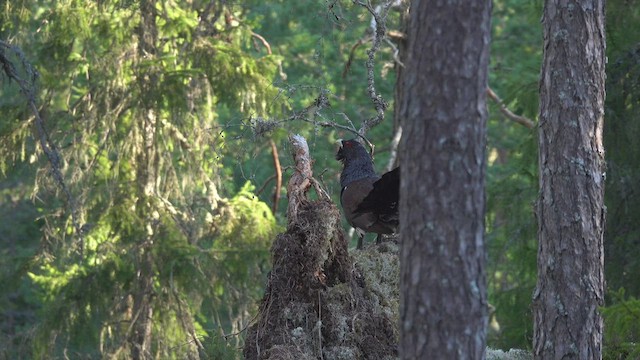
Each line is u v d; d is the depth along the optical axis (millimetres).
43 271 21578
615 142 15977
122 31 17500
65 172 18203
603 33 8672
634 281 16141
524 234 16906
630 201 16172
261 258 18531
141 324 18250
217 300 18547
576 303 8508
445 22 5793
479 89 5836
